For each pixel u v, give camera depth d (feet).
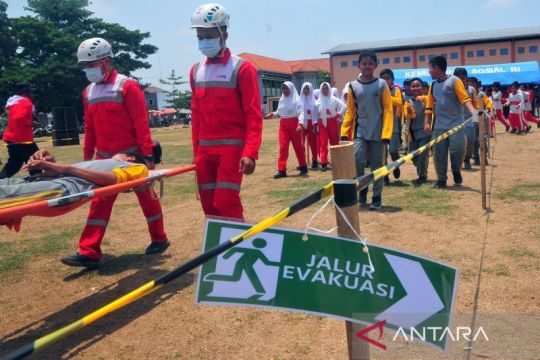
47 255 17.19
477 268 13.14
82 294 13.41
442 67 23.49
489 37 164.14
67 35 160.04
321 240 5.93
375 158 20.36
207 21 12.95
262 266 5.88
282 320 11.13
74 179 11.41
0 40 150.92
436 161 24.25
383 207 20.74
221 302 5.83
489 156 33.99
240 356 9.67
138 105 15.24
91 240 14.76
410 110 26.61
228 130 13.43
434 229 16.99
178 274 5.31
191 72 14.01
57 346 10.52
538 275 12.48
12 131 31.30
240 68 13.21
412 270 6.06
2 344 10.81
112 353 10.11
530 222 17.15
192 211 22.77
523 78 105.91
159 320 11.46
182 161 44.14
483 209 19.24
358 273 5.94
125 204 25.73
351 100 20.39
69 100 160.76
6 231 20.97
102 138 15.49
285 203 22.89
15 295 13.58
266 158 43.45
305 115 32.73
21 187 10.52
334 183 6.22
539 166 29.68
